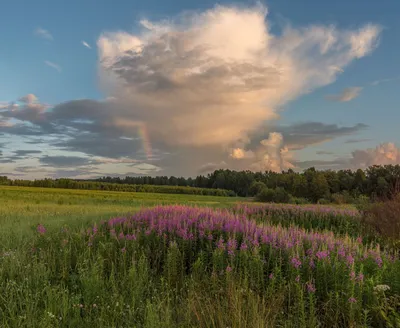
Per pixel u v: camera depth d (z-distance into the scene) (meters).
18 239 8.45
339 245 6.77
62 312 4.55
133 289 5.34
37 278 5.55
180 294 5.61
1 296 4.73
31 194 36.03
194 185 146.50
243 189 122.69
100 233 8.66
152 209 12.80
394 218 11.12
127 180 140.38
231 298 4.68
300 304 4.48
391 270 5.48
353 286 4.62
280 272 5.48
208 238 7.44
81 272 5.87
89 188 95.62
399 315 4.20
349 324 4.21
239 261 6.22
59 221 12.30
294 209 16.80
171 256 6.52
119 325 4.36
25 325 4.17
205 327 4.25
